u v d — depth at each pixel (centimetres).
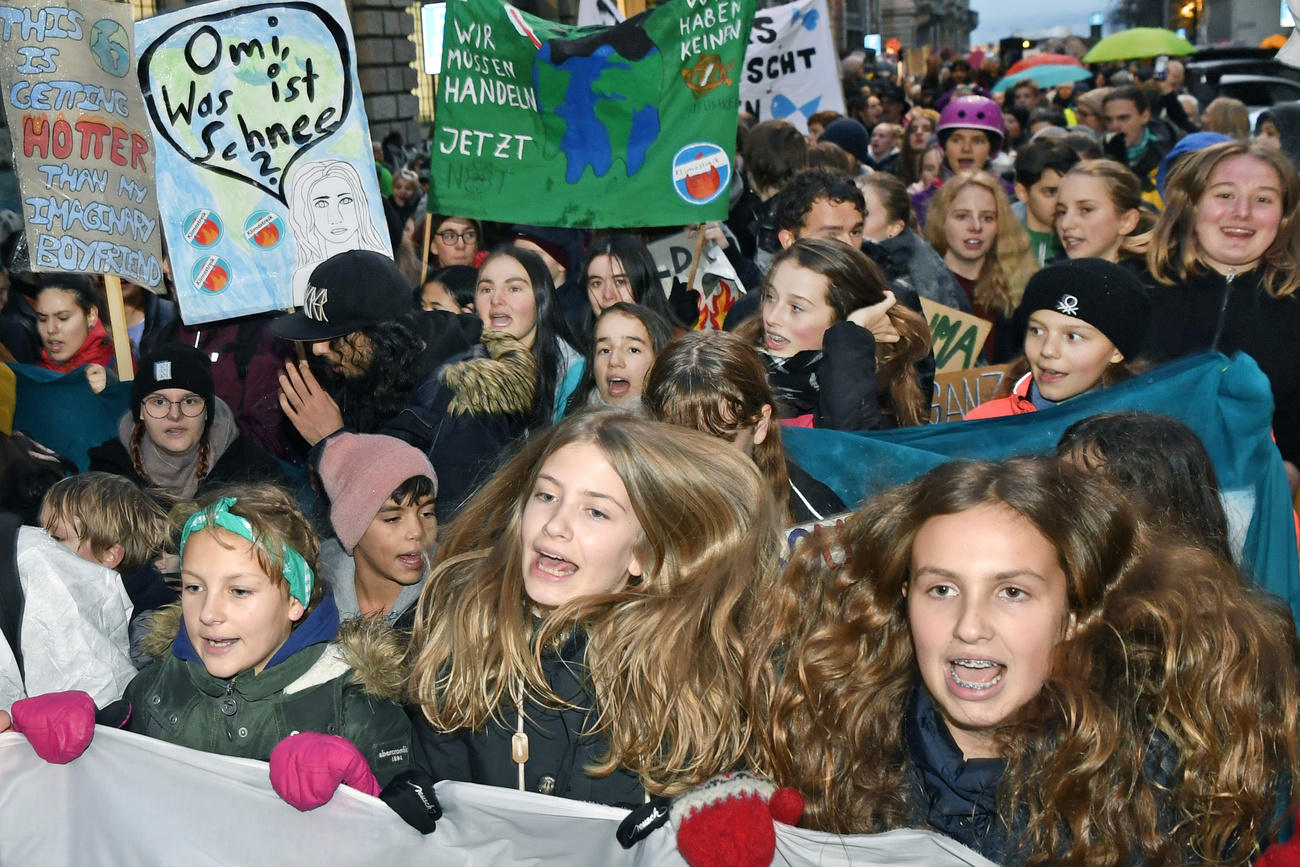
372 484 288
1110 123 916
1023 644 186
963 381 440
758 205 622
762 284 362
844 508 300
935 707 198
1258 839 188
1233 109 857
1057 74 1933
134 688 242
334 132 451
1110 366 329
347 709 233
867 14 4575
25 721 221
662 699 210
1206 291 386
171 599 316
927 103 1981
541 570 218
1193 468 234
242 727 230
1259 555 293
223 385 464
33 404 451
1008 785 188
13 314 549
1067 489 192
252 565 225
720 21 467
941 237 583
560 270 555
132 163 420
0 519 276
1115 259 505
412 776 205
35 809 226
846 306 345
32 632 265
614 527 217
